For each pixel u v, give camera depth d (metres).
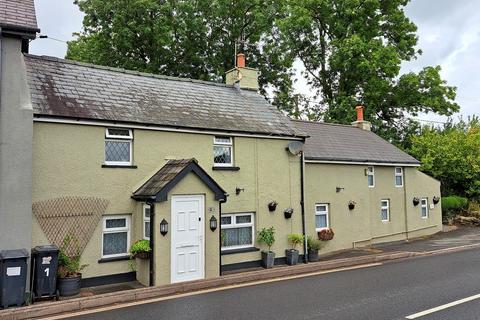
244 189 14.70
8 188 9.82
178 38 31.22
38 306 9.02
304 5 32.34
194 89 16.12
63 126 11.35
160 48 29.67
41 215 10.85
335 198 18.66
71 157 11.41
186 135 13.59
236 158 14.65
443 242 20.22
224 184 14.23
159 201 11.45
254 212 14.93
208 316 8.39
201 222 12.50
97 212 11.71
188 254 12.14
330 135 21.38
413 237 22.42
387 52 29.44
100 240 11.77
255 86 18.19
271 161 15.56
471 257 15.53
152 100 14.04
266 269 13.82
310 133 20.50
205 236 12.52
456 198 26.12
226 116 15.11
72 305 9.29
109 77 14.21
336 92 34.28
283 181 15.83
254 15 31.84
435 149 27.00
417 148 28.22
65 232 11.19
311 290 10.67
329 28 33.56
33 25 10.29
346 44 29.50
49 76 12.71
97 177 11.79
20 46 10.31
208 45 32.59
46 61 13.35
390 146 23.41
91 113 11.81
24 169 10.05
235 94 17.22
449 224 25.62
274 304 9.24
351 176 19.52
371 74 30.55
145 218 12.26
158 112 13.44
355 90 32.94
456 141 27.22
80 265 11.30
